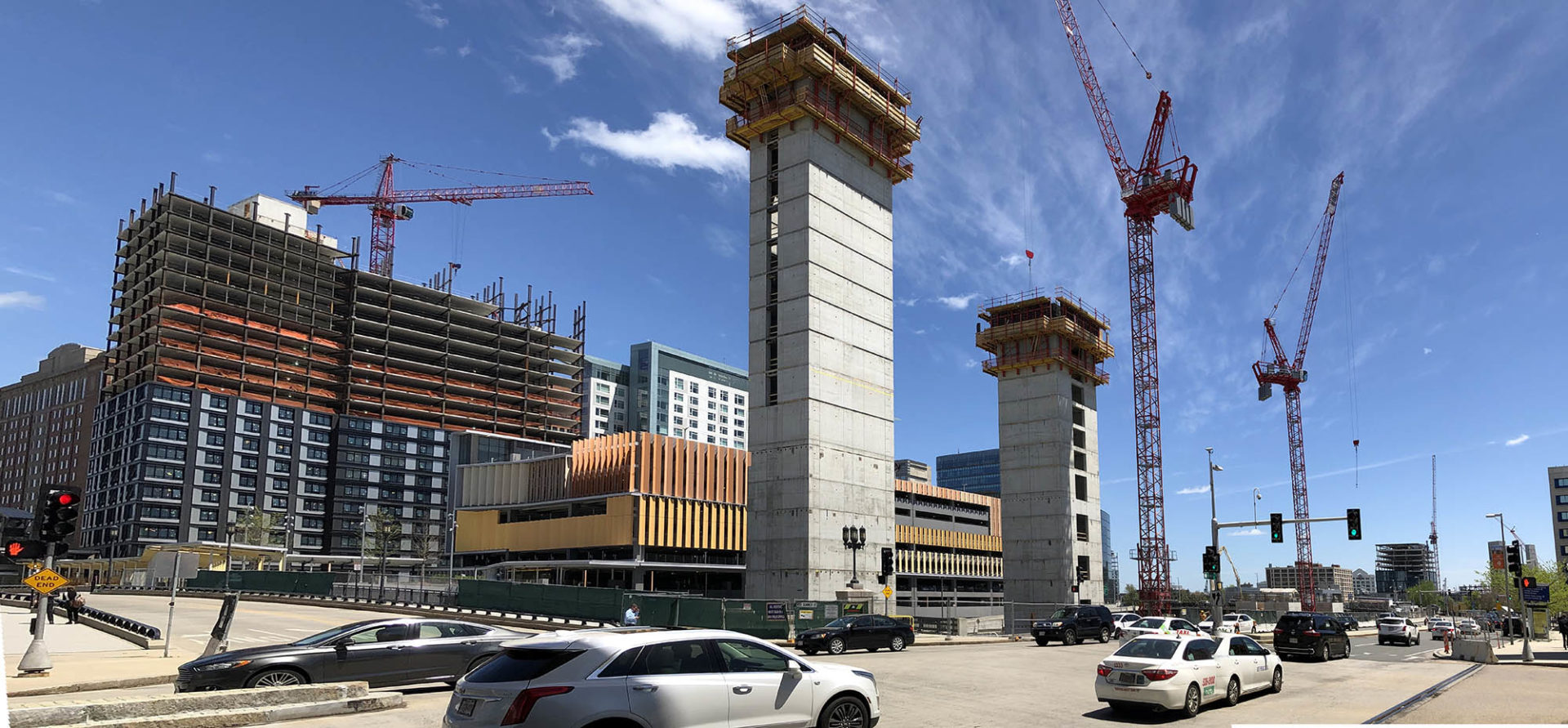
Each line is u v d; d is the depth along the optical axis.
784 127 78.50
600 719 11.31
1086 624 47.06
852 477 75.12
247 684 18.53
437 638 20.94
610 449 115.81
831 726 13.59
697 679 12.22
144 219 168.00
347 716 17.44
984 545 149.38
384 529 146.12
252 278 169.75
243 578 85.25
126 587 96.44
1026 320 110.12
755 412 76.00
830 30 81.75
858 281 79.38
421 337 188.38
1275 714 19.61
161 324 154.50
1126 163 123.38
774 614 45.16
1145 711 19.78
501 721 11.12
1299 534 162.00
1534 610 69.50
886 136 85.69
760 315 77.75
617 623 48.22
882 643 39.41
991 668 29.61
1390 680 27.52
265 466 158.00
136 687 22.98
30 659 23.61
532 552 121.50
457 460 178.88
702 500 116.38
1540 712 19.69
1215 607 57.97
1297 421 167.62
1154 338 119.31
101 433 160.75
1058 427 106.94
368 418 171.62
